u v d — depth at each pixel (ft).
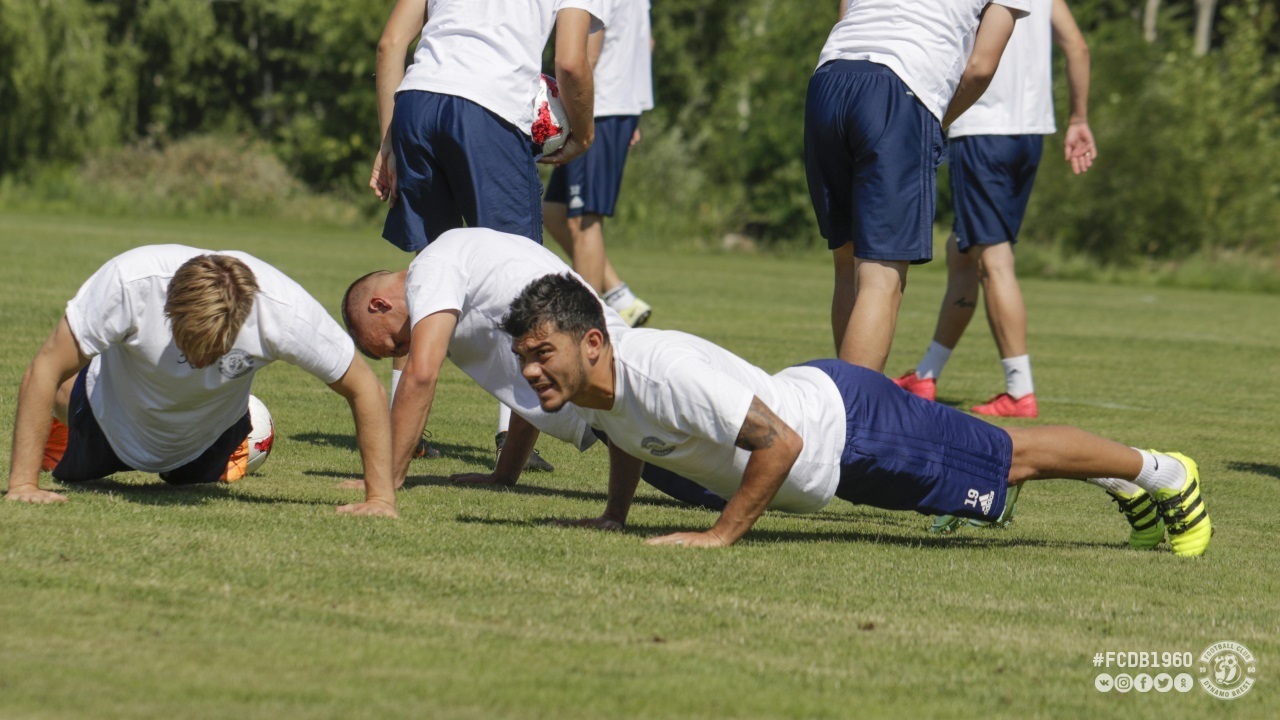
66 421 48.57
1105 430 80.69
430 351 48.34
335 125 483.92
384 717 24.11
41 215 336.08
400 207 57.21
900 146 55.52
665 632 31.12
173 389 44.11
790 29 391.86
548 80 58.75
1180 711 27.43
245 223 367.45
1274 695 28.89
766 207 391.45
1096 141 334.24
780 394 41.86
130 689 24.86
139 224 313.32
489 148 55.77
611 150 94.02
